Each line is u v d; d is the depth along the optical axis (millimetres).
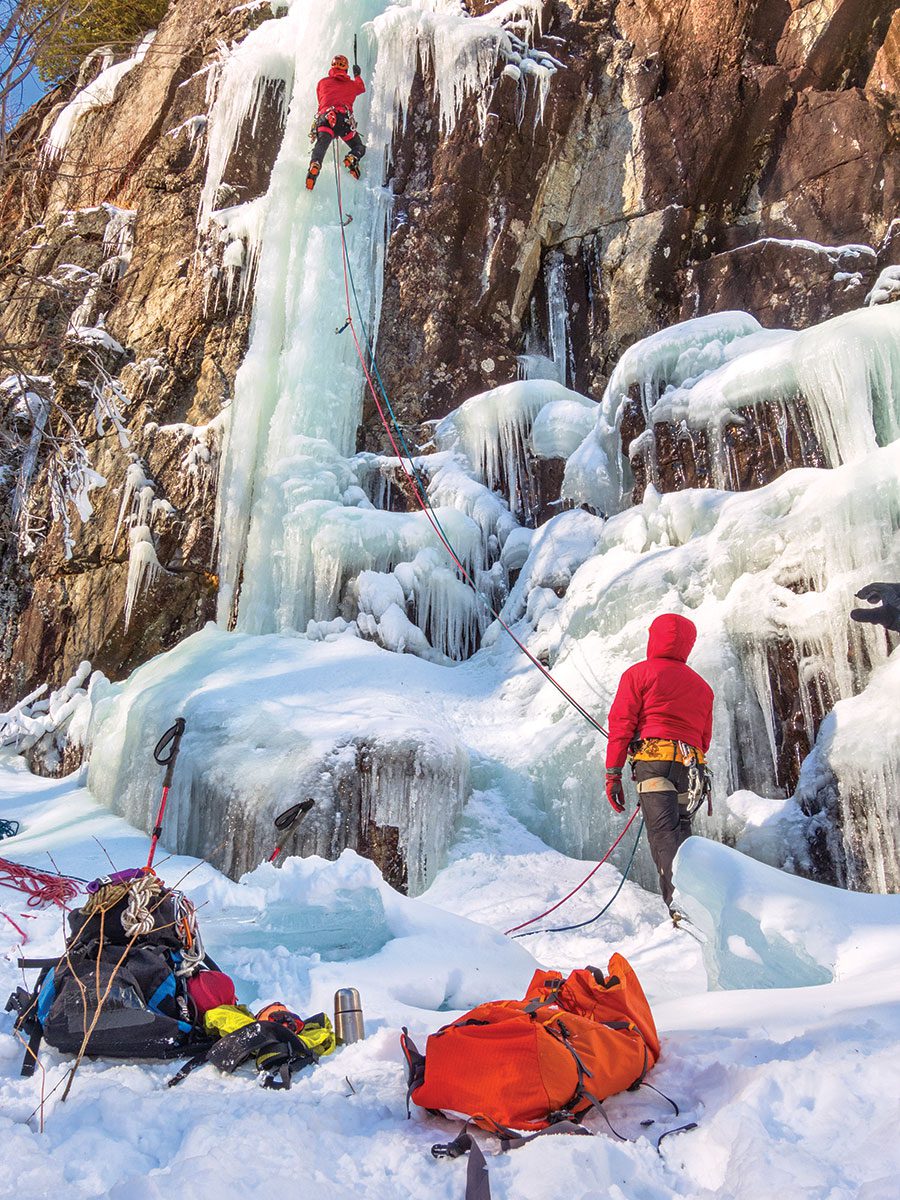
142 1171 2238
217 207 11117
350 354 10180
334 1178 2141
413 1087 2562
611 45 11203
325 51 11141
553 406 9398
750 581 6453
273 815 6449
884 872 5297
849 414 6820
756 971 3941
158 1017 3076
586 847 6398
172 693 7902
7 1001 3680
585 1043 2508
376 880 4746
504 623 8555
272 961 4230
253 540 9320
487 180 10695
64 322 12031
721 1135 2139
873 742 5441
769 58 10555
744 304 9797
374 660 8047
